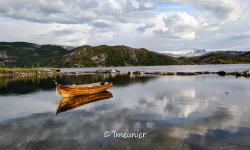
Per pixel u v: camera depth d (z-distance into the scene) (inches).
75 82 3139.8
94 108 1322.6
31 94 1956.2
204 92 1918.1
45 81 3324.3
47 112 1241.4
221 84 2551.7
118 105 1401.3
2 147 745.0
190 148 712.4
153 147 722.2
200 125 946.7
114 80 3368.6
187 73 4534.9
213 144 741.9
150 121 1018.1
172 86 2413.9
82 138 813.2
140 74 4835.1
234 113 1149.1
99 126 952.9
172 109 1258.0
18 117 1138.0
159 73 4761.3
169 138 798.5
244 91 1950.1
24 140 804.0
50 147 739.4
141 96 1745.8
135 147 725.3
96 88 1936.5
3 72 5457.7
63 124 994.7
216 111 1195.3
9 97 1797.5
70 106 1401.3
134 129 904.9
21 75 5073.8
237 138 791.7
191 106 1333.7
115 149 713.0
